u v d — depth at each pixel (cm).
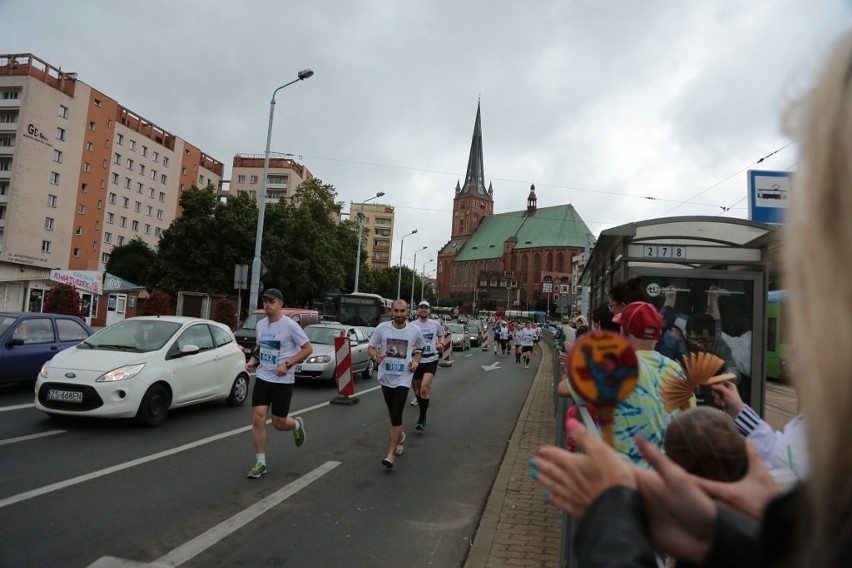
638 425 266
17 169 6341
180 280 3925
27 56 6525
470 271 13200
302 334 644
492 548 439
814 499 68
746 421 241
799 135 75
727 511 102
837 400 65
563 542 357
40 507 496
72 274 3759
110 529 458
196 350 923
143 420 822
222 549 432
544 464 111
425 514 532
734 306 622
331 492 582
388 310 3525
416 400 1210
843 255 67
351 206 13675
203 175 9531
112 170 7538
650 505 103
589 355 117
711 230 634
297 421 670
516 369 2223
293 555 427
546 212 12525
